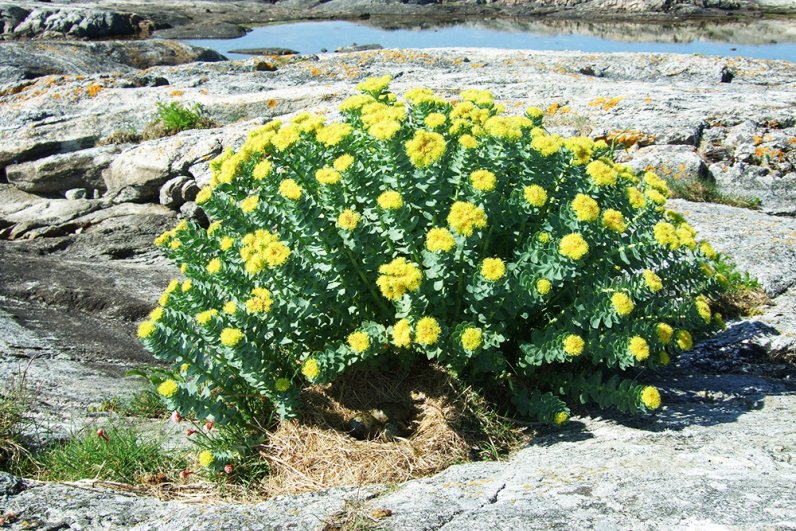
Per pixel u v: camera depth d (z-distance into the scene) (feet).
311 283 4.65
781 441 4.13
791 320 5.56
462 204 4.54
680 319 4.95
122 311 6.80
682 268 5.22
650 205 4.91
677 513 3.57
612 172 4.82
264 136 4.91
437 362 4.89
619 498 3.71
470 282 4.63
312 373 4.54
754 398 4.80
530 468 4.17
